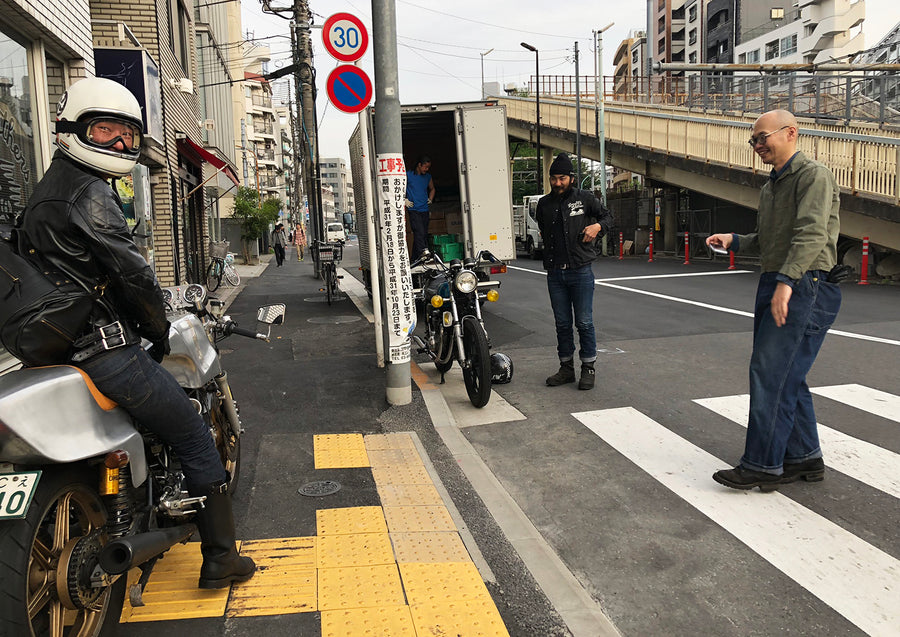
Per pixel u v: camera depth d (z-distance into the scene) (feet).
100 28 37.50
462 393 21.49
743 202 69.15
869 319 32.07
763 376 13.25
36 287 7.44
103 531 8.01
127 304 8.11
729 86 80.74
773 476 13.52
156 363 8.62
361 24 21.65
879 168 48.55
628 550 11.66
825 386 20.79
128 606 9.75
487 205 35.35
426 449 16.53
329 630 9.23
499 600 10.11
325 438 17.16
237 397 21.09
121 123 7.94
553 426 18.13
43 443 7.03
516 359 26.32
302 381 22.97
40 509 7.11
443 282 21.40
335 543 11.68
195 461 9.22
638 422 18.16
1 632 6.56
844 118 58.70
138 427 9.00
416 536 11.97
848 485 13.82
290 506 13.20
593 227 20.63
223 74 98.68
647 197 103.30
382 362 24.90
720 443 16.49
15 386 7.16
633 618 9.72
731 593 10.25
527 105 131.64
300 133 116.37
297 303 48.24
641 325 32.35
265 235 170.30
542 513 13.20
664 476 14.65
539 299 44.83
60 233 7.51
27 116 20.79
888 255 51.29
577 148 102.89
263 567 10.84
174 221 48.85
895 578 10.50
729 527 12.27
